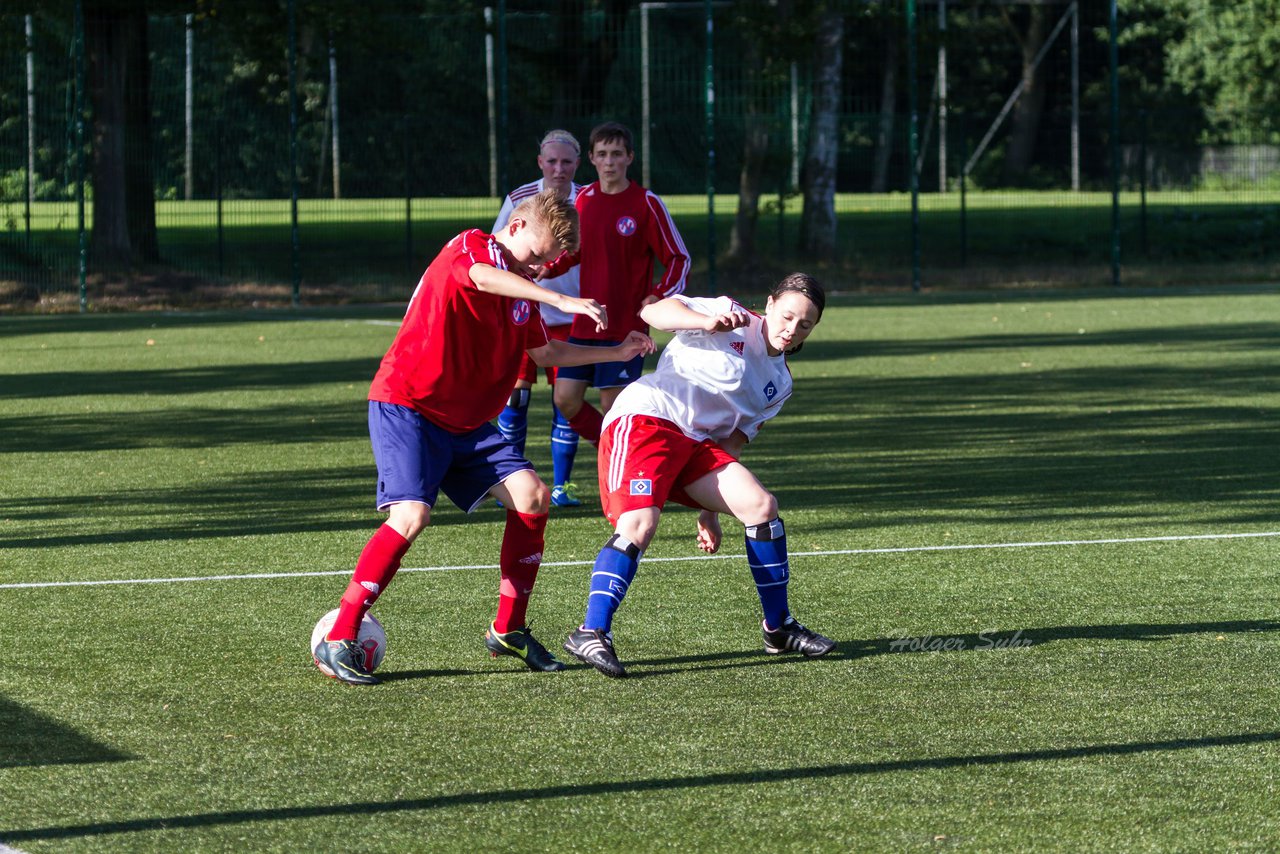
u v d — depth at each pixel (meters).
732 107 64.75
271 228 71.94
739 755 9.49
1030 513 17.67
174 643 12.26
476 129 72.00
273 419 26.64
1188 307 48.94
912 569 14.88
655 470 11.58
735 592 13.94
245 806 8.66
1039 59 121.56
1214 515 17.41
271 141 73.50
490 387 11.46
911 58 58.12
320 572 14.80
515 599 11.62
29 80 57.22
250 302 55.31
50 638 12.41
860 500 18.62
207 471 21.11
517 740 9.82
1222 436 23.50
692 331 11.70
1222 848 7.97
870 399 28.50
